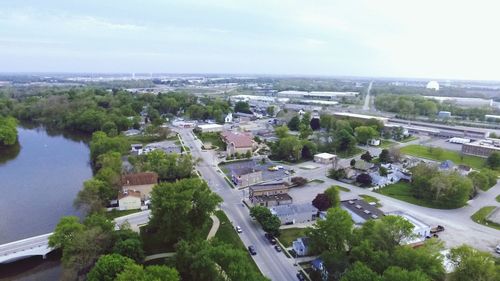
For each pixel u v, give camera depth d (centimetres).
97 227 7938
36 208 11569
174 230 8744
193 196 9225
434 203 12275
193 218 9169
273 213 10400
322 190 13388
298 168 16388
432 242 8306
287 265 8250
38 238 9188
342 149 19575
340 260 7150
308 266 8194
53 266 8462
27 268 8356
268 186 12444
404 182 14550
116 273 6256
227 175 15025
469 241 9625
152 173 12612
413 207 11988
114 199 11750
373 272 5972
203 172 15362
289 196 12162
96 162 15112
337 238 7956
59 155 18038
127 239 7956
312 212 10850
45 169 15675
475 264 6397
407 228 7494
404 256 6719
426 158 18362
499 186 14325
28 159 17262
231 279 6266
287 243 9300
